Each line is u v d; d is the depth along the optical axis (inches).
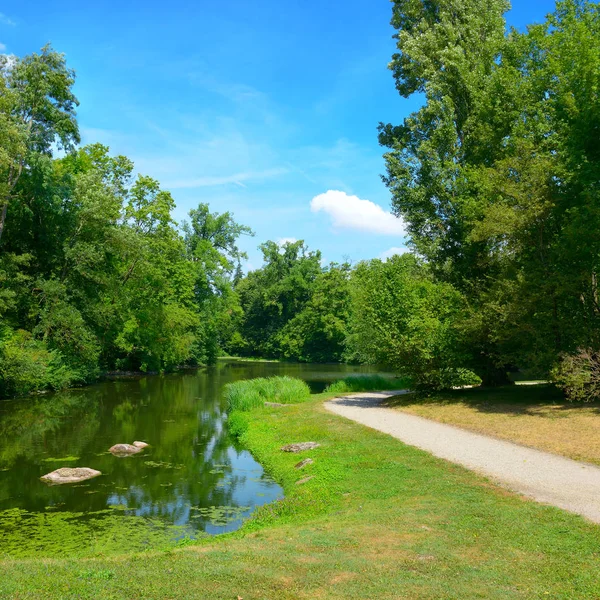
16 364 1102.4
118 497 470.3
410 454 508.7
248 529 371.6
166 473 550.6
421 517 324.2
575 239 695.7
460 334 847.1
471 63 1002.1
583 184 715.4
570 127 759.1
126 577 234.2
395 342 840.3
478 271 957.8
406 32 1072.8
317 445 600.7
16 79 1223.5
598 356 666.2
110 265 1565.0
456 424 661.3
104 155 1699.1
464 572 240.8
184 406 1055.0
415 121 1068.5
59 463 592.4
